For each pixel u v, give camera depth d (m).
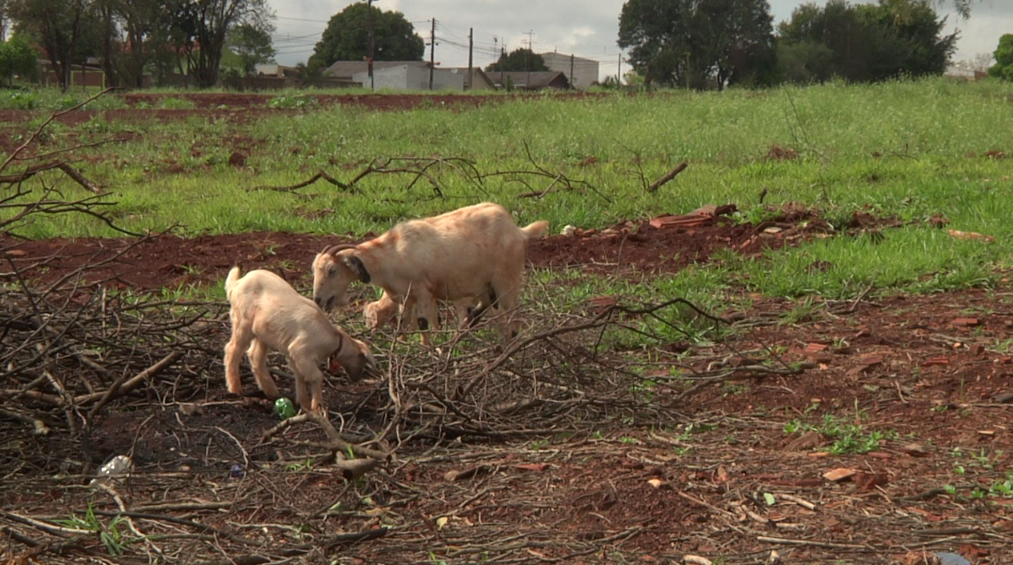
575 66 110.62
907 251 9.20
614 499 4.39
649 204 12.64
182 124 23.02
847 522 4.15
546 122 22.75
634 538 4.07
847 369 6.41
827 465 4.77
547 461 4.90
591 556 3.93
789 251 9.60
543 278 9.00
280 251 10.41
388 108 26.88
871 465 4.77
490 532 4.15
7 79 50.50
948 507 4.29
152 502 4.50
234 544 4.04
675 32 55.97
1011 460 4.80
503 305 6.89
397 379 5.43
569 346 6.08
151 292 8.62
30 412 5.26
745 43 54.59
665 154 17.33
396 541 4.07
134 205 13.30
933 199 11.95
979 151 17.31
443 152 18.58
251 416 5.62
